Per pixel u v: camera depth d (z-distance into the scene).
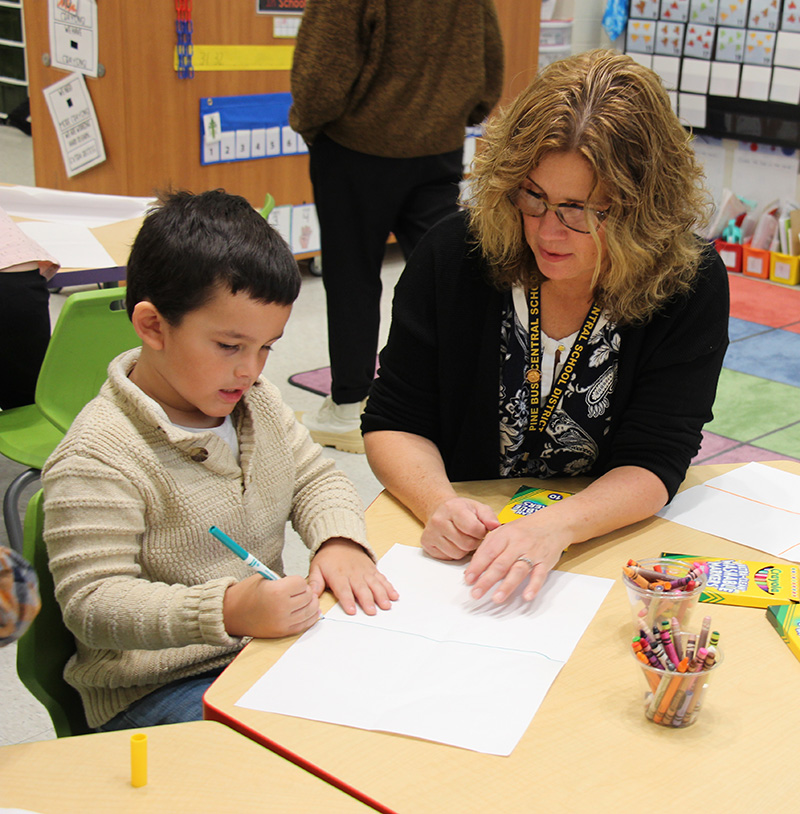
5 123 7.39
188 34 4.04
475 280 1.43
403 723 0.92
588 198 1.20
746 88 5.21
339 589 1.14
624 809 0.82
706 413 1.43
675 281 1.34
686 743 0.91
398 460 1.44
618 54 1.24
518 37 5.14
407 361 1.50
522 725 0.92
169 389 1.18
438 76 2.92
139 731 0.91
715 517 1.37
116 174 4.07
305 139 3.01
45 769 0.85
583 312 1.40
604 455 1.51
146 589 1.08
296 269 1.15
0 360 2.19
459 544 1.23
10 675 2.01
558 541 1.21
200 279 1.06
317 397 3.54
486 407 1.47
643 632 0.94
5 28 7.05
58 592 1.09
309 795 0.82
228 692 0.96
